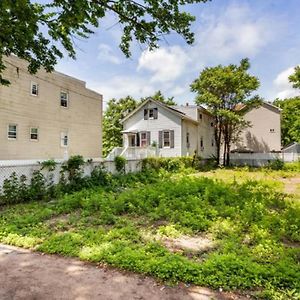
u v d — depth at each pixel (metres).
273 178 16.94
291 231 5.76
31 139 16.34
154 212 7.08
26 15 4.41
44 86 17.25
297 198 9.81
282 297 3.17
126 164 16.45
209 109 28.61
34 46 5.52
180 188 9.57
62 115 18.67
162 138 24.73
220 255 4.25
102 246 4.73
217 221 6.29
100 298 3.21
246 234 5.63
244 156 29.67
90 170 12.91
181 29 5.21
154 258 4.17
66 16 4.65
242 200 8.30
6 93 14.78
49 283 3.58
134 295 3.27
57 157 18.17
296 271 3.73
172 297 3.23
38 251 4.76
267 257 4.36
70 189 10.88
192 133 26.86
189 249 4.79
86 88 20.97
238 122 27.95
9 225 6.05
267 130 31.36
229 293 3.31
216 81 27.19
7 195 8.71
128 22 5.10
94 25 5.01
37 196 9.63
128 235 5.41
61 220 6.65
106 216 6.69
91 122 21.44
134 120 26.34
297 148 32.06
